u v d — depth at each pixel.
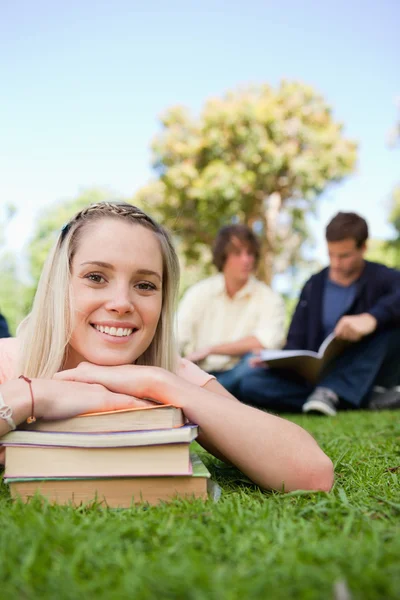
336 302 4.29
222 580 0.81
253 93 17.39
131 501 1.28
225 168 15.95
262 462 1.39
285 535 1.03
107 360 1.51
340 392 3.77
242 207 16.34
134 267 1.51
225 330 4.61
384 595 0.77
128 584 0.80
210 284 4.63
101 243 1.51
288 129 16.48
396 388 4.01
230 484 1.54
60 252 1.56
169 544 0.98
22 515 1.11
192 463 1.39
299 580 0.81
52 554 0.91
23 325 1.77
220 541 0.99
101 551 0.94
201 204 16.19
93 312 1.52
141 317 1.54
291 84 17.22
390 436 2.44
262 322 4.57
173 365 1.75
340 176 16.64
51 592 0.79
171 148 16.69
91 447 1.27
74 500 1.28
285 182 16.72
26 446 1.28
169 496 1.29
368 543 0.94
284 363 3.82
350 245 4.09
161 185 16.52
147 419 1.30
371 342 3.88
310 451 1.42
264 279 16.56
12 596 0.78
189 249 17.25
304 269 19.58
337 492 1.40
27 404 1.28
